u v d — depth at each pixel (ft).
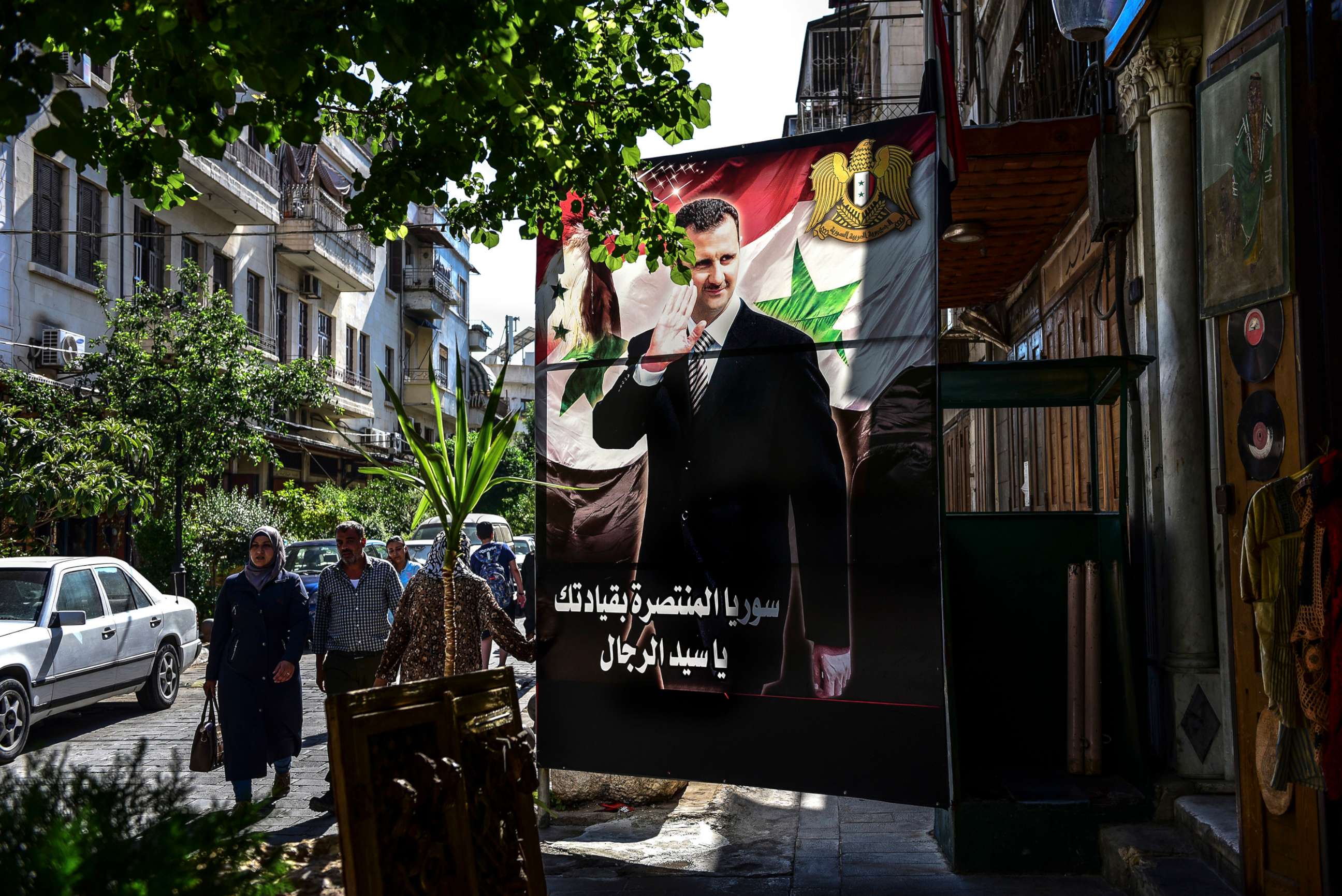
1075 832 17.39
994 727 20.54
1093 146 20.68
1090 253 25.94
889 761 17.74
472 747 9.78
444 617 20.51
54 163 62.39
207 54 9.87
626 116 13.20
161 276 75.05
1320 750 12.19
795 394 18.90
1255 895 13.83
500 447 16.47
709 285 19.70
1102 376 19.75
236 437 59.21
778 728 18.58
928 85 20.81
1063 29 21.20
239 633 22.21
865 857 18.45
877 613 17.99
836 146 18.90
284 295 98.22
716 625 19.20
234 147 80.53
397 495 83.71
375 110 13.92
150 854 6.52
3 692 28.30
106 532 60.08
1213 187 14.74
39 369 58.90
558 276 21.03
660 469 19.88
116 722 34.45
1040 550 20.80
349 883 8.14
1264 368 13.67
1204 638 18.24
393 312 128.47
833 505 18.45
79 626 32.07
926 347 17.98
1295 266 12.73
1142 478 20.12
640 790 22.07
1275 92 13.12
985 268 33.88
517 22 9.92
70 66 56.59
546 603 20.66
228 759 21.89
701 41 13.34
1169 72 18.80
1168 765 18.54
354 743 8.39
